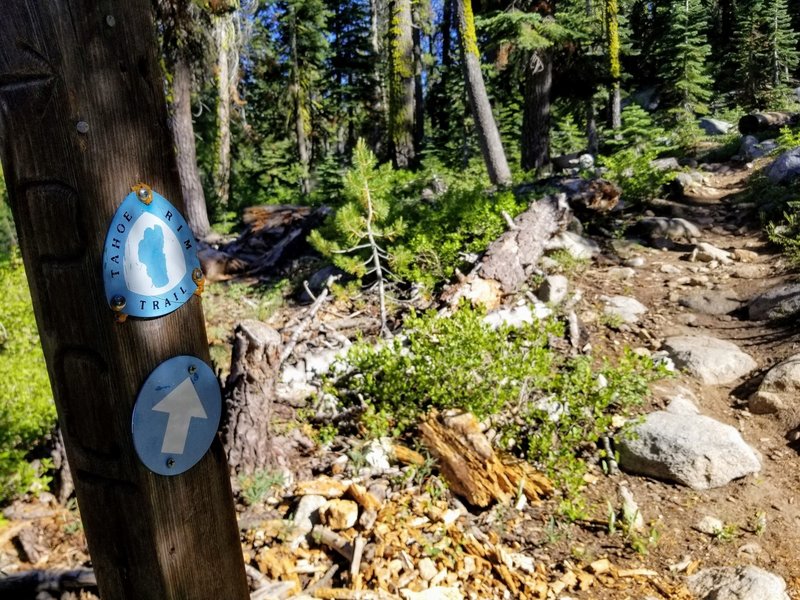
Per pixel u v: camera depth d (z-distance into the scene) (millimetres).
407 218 8383
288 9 22422
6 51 1278
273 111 25484
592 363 5320
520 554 3389
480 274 6395
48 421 3922
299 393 4797
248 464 3775
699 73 20062
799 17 28969
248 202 18125
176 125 12461
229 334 6734
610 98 20875
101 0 1305
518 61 14828
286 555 3176
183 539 1573
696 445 4086
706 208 9672
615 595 3127
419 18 21297
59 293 1397
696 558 3430
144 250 1415
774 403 4660
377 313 6559
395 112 16484
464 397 4238
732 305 6289
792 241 6938
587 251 7734
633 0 26578
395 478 3812
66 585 2859
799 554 3438
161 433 1490
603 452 4312
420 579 3059
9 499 3461
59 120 1297
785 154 9750
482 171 15711
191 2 7426
